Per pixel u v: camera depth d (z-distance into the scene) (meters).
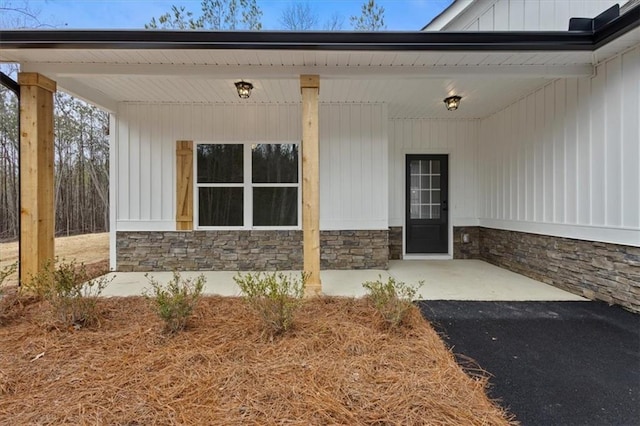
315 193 3.88
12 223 10.45
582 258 4.10
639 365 2.39
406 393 1.90
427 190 6.79
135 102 5.46
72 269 3.22
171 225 5.52
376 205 5.60
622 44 3.36
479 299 3.94
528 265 5.14
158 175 5.51
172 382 2.02
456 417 1.73
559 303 3.79
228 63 3.77
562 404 1.93
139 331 2.75
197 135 5.53
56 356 2.35
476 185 6.73
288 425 1.66
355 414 1.73
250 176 5.58
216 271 5.49
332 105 5.54
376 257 5.62
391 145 6.63
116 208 5.48
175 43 3.34
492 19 5.60
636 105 3.39
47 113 3.91
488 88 4.84
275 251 5.56
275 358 2.30
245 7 10.34
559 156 4.49
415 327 2.87
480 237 6.66
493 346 2.69
